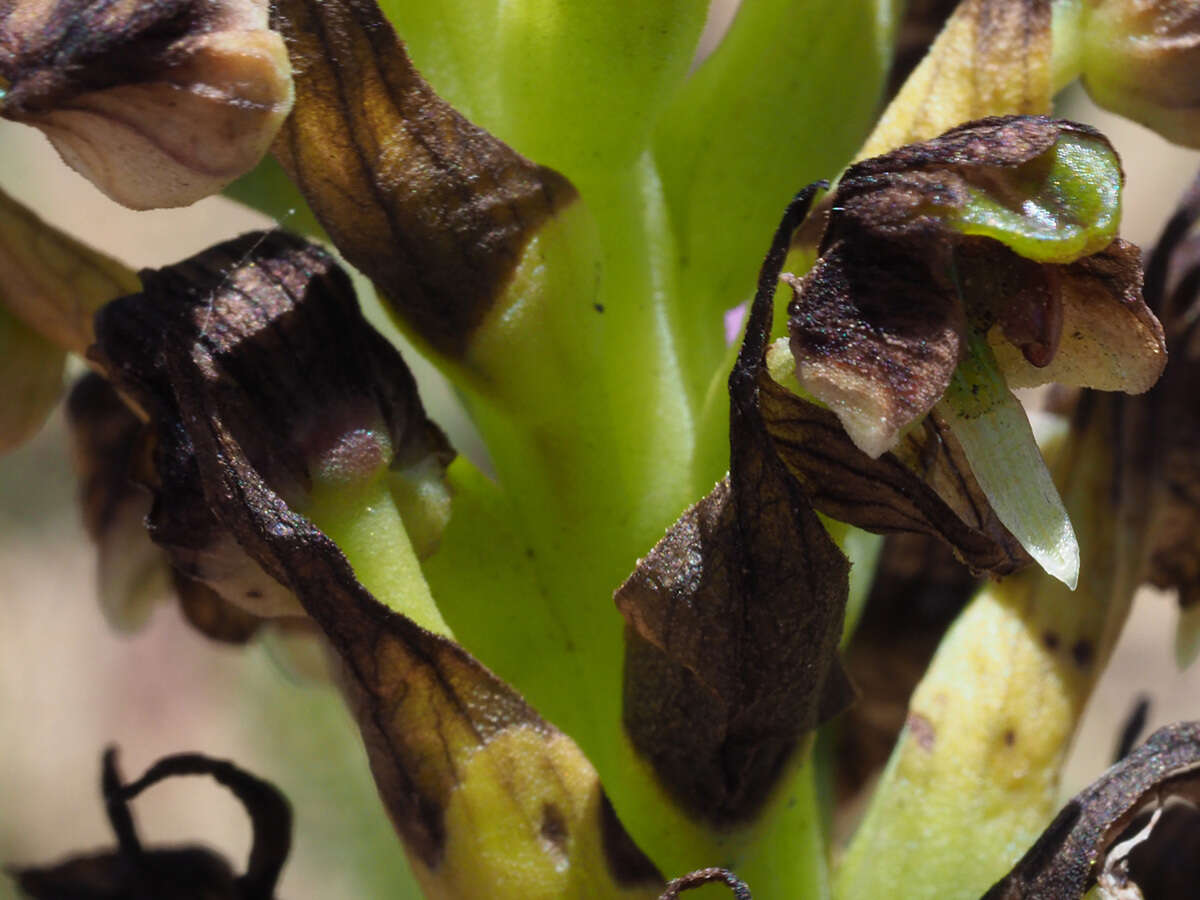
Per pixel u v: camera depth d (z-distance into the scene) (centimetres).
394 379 8
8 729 32
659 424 9
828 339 8
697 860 8
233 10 8
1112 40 9
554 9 8
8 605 33
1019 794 9
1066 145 8
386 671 8
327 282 8
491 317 8
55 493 34
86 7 8
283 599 8
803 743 8
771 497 8
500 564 9
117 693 32
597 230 8
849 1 9
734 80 9
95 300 9
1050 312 8
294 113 8
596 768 9
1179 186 36
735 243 9
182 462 8
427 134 8
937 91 8
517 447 9
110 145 8
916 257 8
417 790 8
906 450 8
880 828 9
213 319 8
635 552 9
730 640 8
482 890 8
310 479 8
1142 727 10
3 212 9
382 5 9
